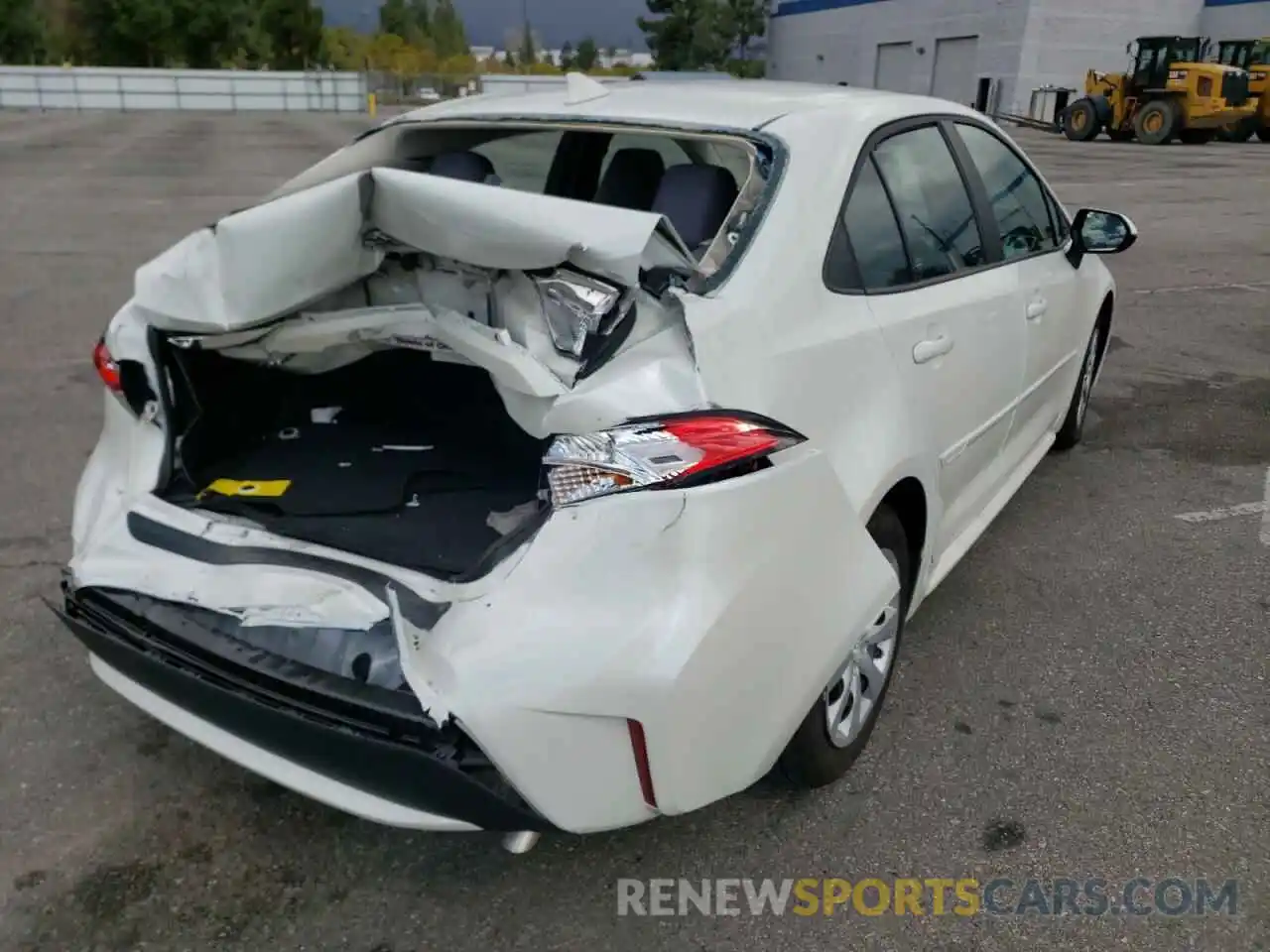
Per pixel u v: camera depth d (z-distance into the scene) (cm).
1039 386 414
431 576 215
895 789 282
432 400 304
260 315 238
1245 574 409
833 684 257
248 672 220
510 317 221
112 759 287
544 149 347
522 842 222
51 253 991
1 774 279
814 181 263
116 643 232
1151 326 807
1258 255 1109
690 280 226
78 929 231
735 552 203
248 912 237
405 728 204
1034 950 233
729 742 210
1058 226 432
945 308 303
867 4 4569
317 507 256
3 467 477
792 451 217
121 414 270
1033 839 265
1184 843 264
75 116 3650
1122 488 495
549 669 193
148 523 247
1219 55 2795
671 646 196
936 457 301
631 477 197
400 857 255
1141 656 349
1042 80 3706
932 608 379
